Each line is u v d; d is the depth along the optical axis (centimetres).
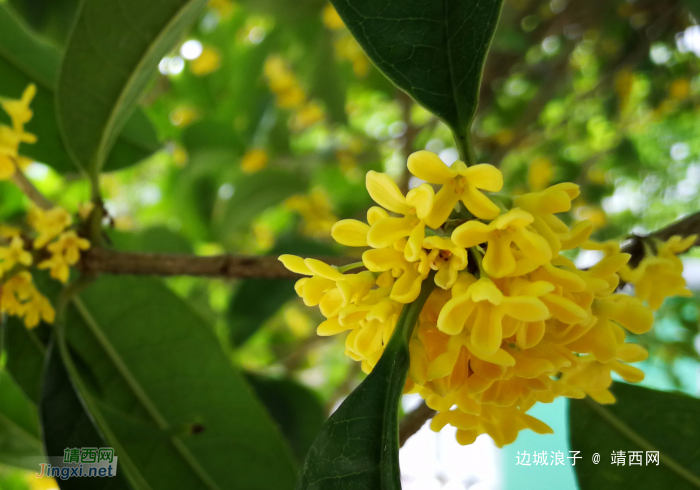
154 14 9
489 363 6
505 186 34
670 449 9
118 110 10
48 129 12
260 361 28
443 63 7
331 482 6
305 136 35
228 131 24
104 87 10
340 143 30
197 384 11
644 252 8
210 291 23
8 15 12
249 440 11
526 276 6
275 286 18
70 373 9
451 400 6
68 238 9
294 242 19
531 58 31
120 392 11
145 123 13
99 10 9
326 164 28
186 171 24
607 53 30
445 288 6
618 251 7
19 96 12
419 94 7
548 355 6
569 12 27
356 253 22
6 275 9
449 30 7
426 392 7
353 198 30
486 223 6
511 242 6
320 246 19
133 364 11
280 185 23
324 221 28
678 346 28
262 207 23
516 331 6
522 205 6
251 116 26
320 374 35
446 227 6
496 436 7
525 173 33
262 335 28
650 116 33
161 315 12
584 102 33
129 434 10
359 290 6
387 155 30
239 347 17
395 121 36
